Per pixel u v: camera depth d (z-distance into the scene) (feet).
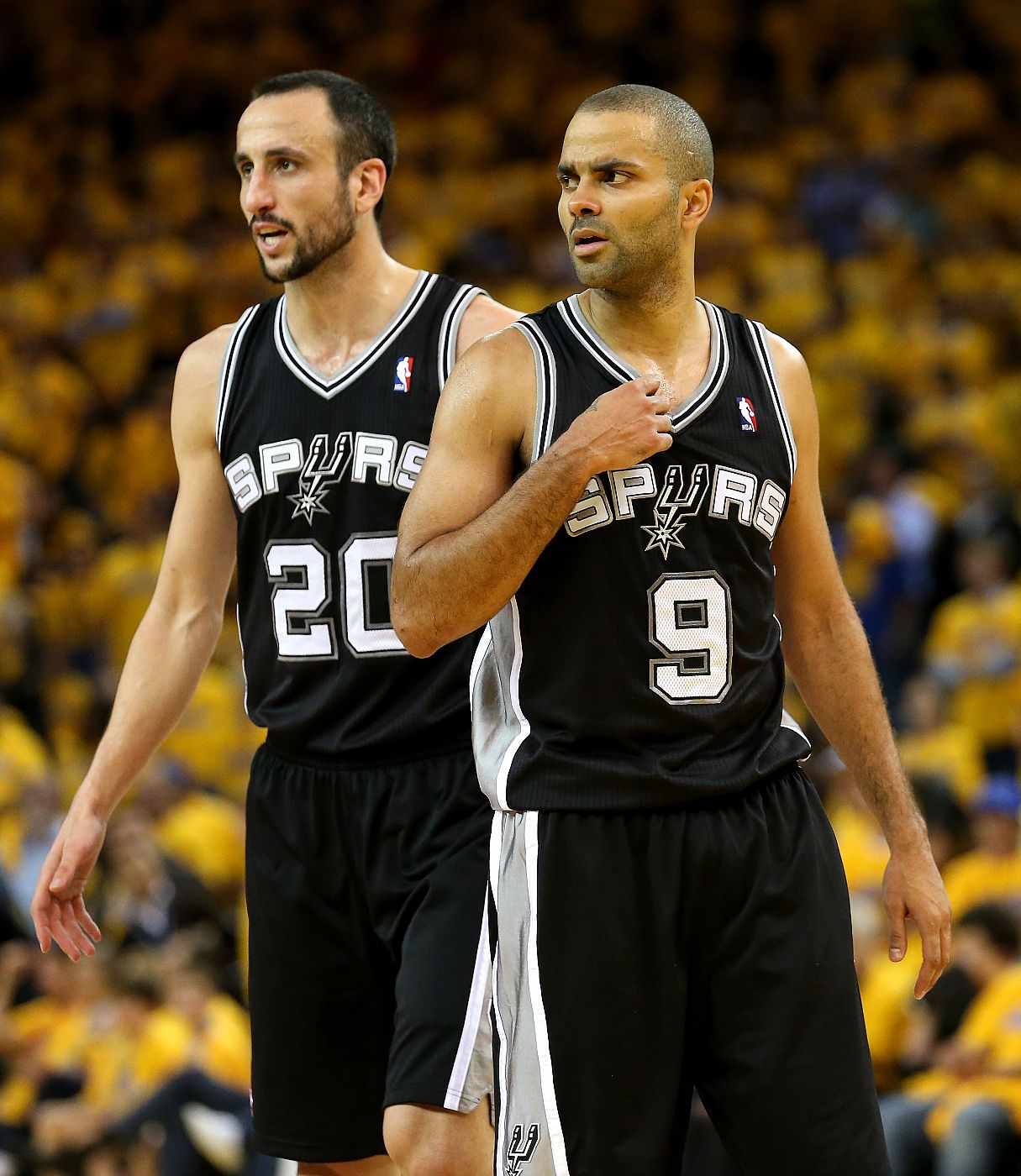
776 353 31.07
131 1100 69.26
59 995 75.92
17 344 154.40
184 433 37.42
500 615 29.84
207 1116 67.41
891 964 65.26
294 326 36.68
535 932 28.58
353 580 35.55
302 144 35.50
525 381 29.50
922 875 31.81
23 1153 71.36
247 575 36.91
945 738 97.40
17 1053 75.20
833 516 122.11
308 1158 36.88
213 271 162.61
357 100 36.22
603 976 28.43
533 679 29.35
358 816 35.70
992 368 141.38
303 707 36.14
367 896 35.81
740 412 29.84
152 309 160.56
